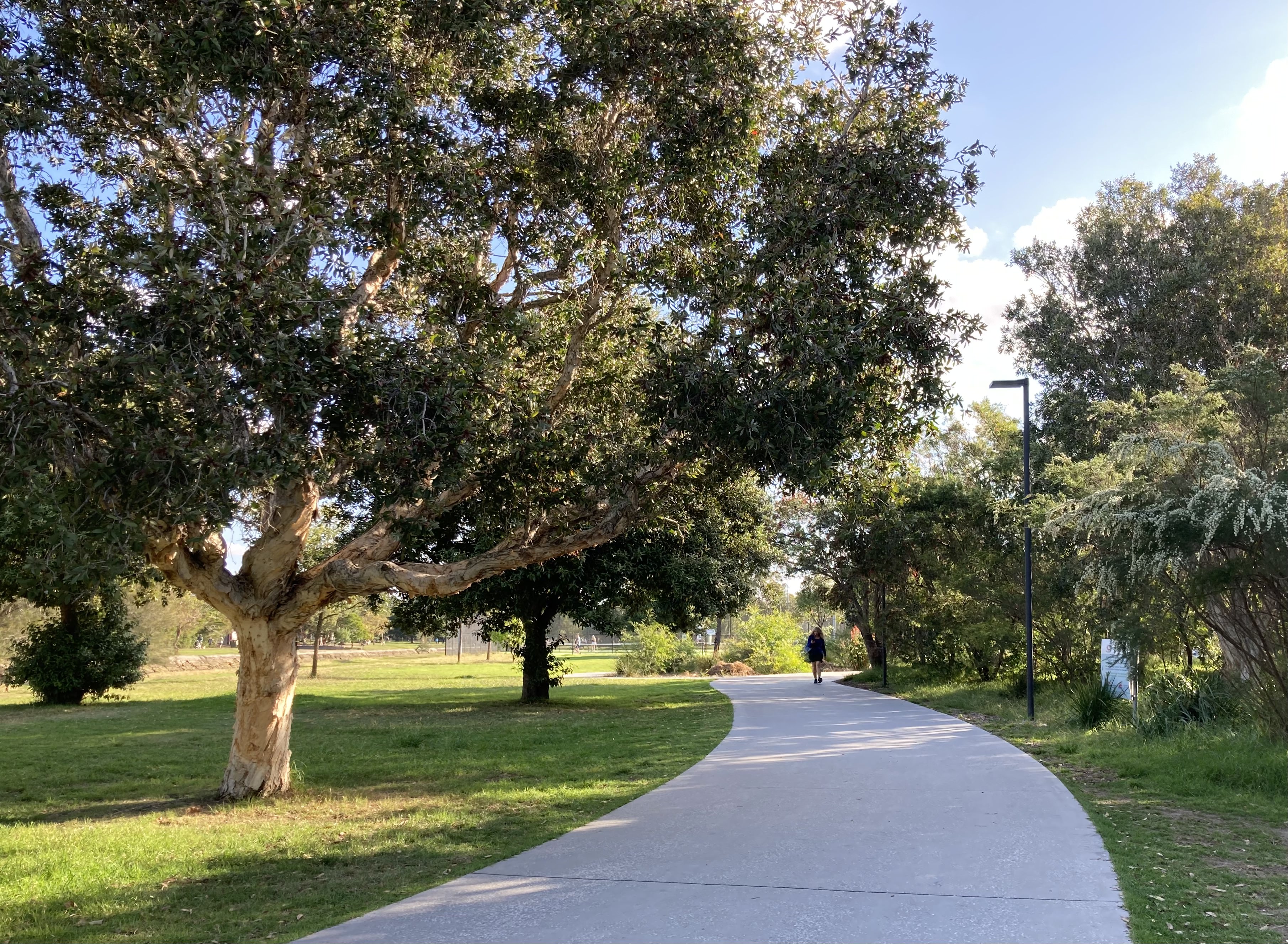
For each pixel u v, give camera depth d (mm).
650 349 8984
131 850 7707
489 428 9391
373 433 8141
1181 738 11336
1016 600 20391
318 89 8859
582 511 10852
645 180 9883
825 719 16828
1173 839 7012
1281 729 10188
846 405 8414
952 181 9281
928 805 8484
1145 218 24797
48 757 14242
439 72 9602
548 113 9703
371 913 5738
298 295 7262
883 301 8930
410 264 9812
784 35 9773
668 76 9172
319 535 24750
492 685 34562
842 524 25812
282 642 10531
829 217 9039
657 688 28875
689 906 5586
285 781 10656
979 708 18062
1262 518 8609
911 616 25250
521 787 10492
